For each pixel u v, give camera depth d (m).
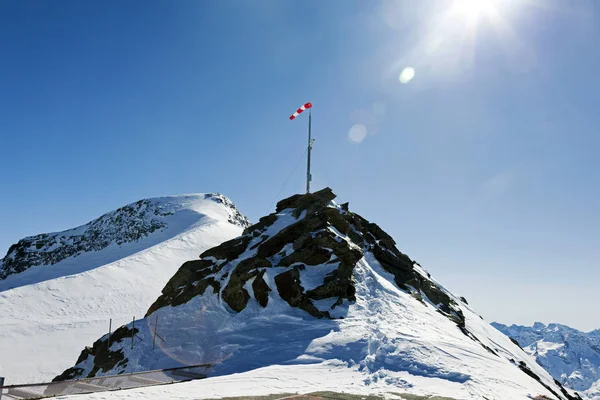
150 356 26.50
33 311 76.50
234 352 23.17
